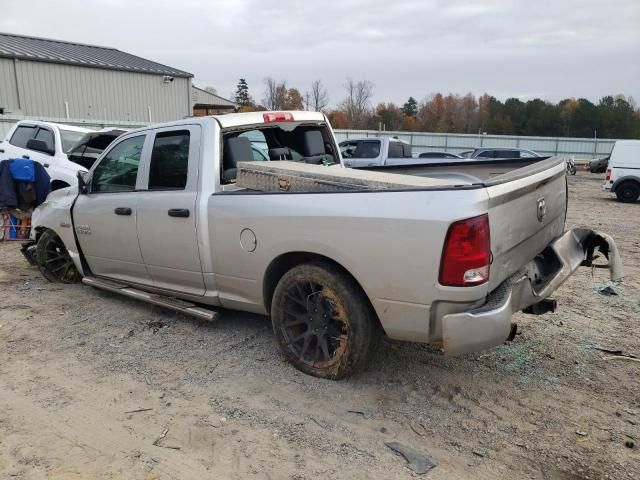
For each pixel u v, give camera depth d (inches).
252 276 154.2
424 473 107.6
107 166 199.6
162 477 107.3
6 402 136.8
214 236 159.6
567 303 212.2
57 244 235.1
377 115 2615.7
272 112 185.3
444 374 149.3
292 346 151.3
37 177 328.2
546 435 120.0
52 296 223.0
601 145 1583.4
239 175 160.1
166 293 185.2
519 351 164.6
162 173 176.6
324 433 122.0
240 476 107.5
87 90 1010.1
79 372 153.5
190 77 1178.6
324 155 210.4
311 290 143.7
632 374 149.3
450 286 116.0
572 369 152.4
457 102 2908.5
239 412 131.0
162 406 134.3
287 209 140.3
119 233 190.9
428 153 832.9
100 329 185.9
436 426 124.2
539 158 194.4
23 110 926.4
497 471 107.9
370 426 124.5
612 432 120.6
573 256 155.7
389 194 123.8
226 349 167.5
